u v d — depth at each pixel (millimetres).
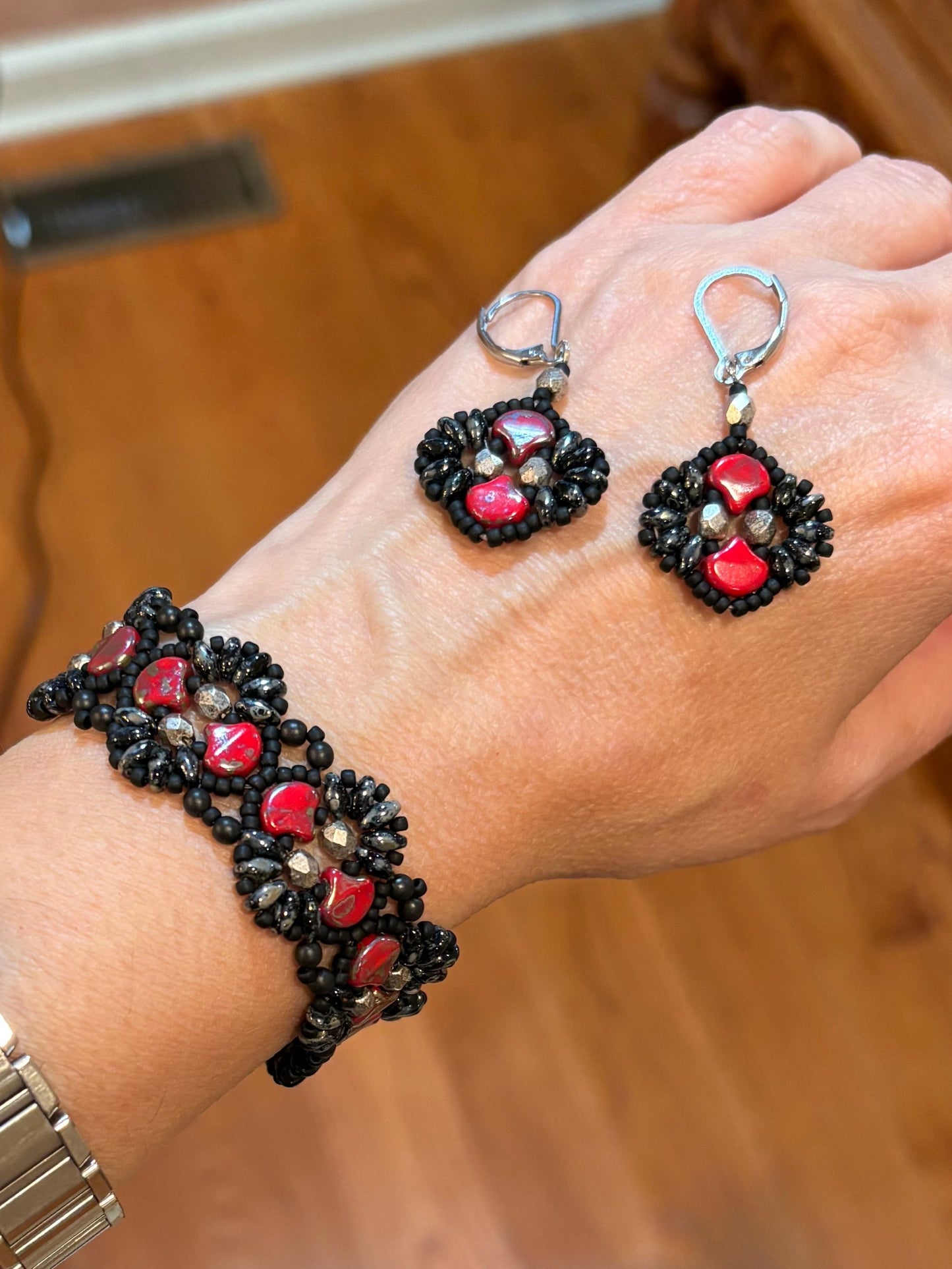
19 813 166
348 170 492
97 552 405
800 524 184
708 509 182
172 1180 310
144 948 162
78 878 162
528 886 348
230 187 484
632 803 192
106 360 441
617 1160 315
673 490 183
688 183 215
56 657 388
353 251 472
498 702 183
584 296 209
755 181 216
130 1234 304
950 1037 331
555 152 502
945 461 189
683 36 349
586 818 192
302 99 510
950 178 253
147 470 421
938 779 358
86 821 165
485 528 184
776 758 198
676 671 188
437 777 180
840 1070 326
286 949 168
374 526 191
